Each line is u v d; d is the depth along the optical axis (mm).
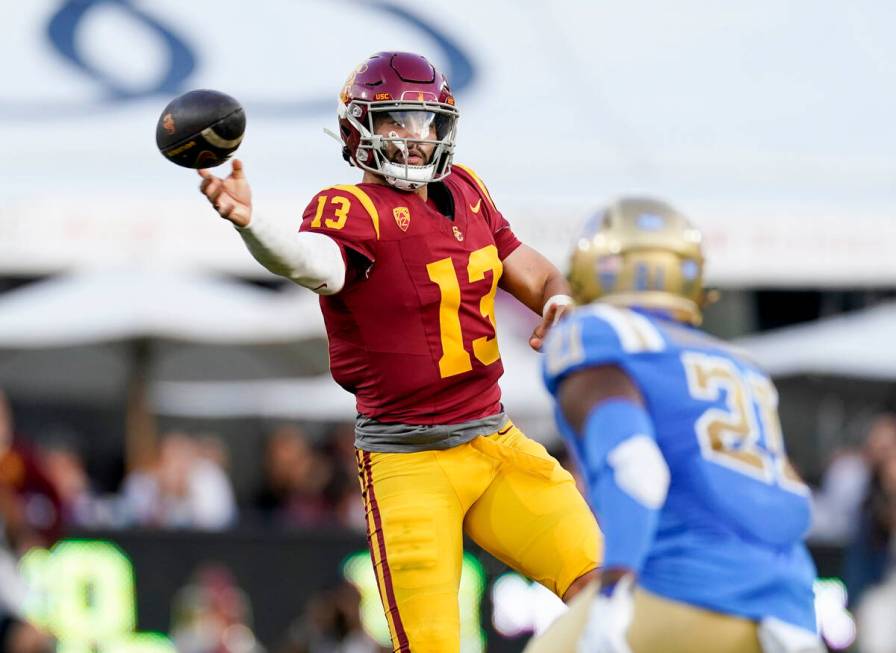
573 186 39906
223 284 45844
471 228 16578
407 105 15898
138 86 42031
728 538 12820
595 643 12133
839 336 47500
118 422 55438
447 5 46344
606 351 12922
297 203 37906
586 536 16312
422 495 16219
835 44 46281
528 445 16750
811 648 12617
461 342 16375
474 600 31344
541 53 45000
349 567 33031
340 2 45812
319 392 54438
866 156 42031
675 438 12898
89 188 38438
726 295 53844
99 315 42312
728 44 46438
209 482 37031
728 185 40688
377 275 16016
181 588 32688
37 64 42594
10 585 31422
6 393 54062
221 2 45344
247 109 41344
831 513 38906
